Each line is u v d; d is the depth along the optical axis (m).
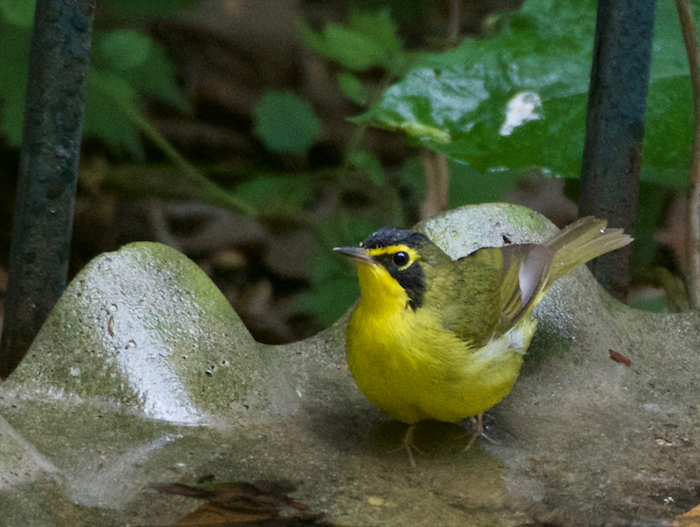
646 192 11.09
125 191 11.78
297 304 10.68
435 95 8.63
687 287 8.99
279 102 11.85
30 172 6.57
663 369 7.62
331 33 11.26
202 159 12.81
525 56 8.79
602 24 7.59
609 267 8.38
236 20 13.88
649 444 6.44
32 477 5.10
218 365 6.43
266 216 12.02
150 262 6.66
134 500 5.06
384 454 6.12
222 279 11.41
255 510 5.10
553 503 5.48
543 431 6.64
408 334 5.99
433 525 5.10
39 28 6.36
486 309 6.21
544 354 7.39
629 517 5.30
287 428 6.31
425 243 6.20
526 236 7.79
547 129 8.66
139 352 6.27
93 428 5.86
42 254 6.73
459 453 6.19
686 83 9.12
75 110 6.55
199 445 5.85
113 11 11.65
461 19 15.55
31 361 6.27
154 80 11.20
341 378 7.29
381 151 13.63
